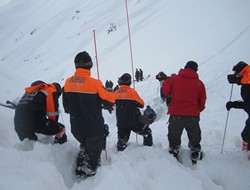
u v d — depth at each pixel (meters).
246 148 4.91
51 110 4.46
